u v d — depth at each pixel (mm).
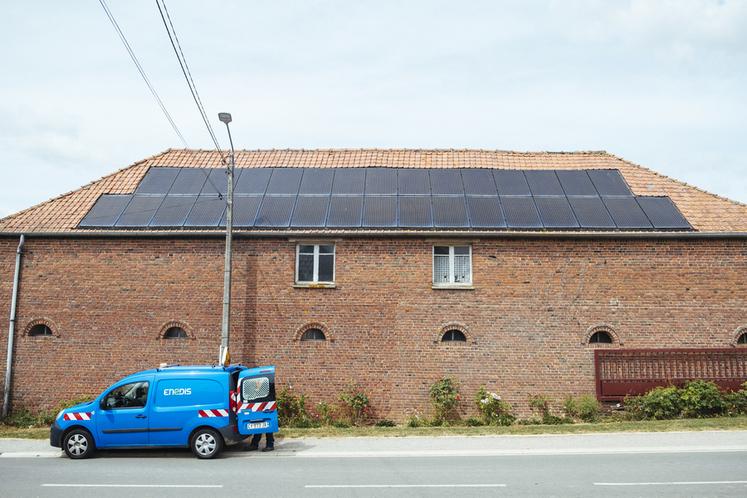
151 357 18594
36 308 18859
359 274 18750
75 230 19109
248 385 13250
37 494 9562
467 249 19016
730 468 11125
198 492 9617
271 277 18828
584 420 17531
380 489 9734
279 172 22094
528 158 23172
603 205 19906
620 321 18453
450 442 14094
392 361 18359
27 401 18469
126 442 12891
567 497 9164
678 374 18000
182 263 18984
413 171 22062
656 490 9539
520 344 18359
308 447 13773
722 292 18578
